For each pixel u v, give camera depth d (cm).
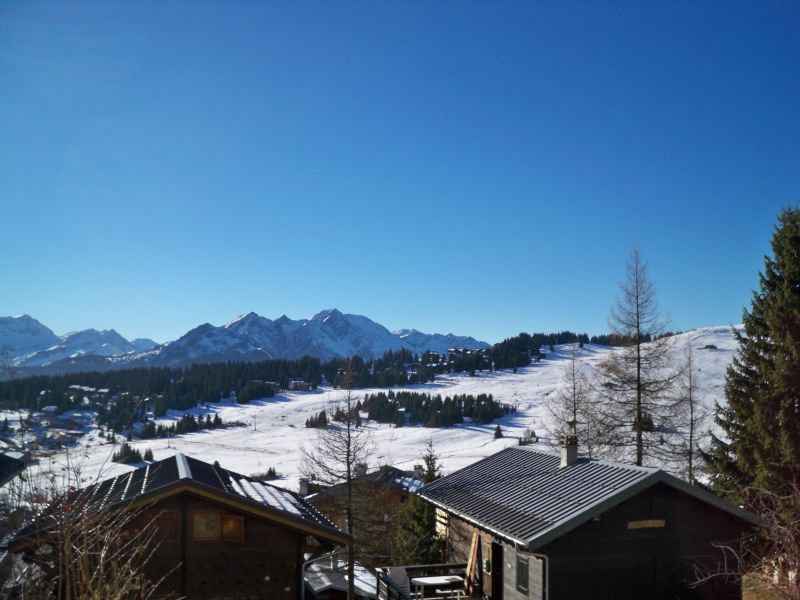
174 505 1512
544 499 1791
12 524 822
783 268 2520
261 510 1515
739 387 2598
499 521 1759
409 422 18188
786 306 2400
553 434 3412
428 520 3114
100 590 798
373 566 3020
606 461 1892
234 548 1527
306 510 1756
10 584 945
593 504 1595
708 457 2666
